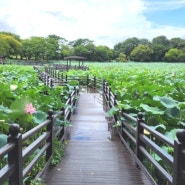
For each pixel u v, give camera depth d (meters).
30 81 14.18
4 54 65.25
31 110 5.04
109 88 11.09
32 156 4.42
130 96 8.39
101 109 11.77
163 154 3.49
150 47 77.56
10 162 3.04
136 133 5.00
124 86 11.55
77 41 88.12
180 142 2.99
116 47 88.44
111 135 7.46
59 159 5.39
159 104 6.38
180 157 2.98
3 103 6.68
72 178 4.55
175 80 13.66
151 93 7.43
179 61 73.44
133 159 5.38
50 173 4.75
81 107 12.27
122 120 6.48
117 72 24.42
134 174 4.75
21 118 5.18
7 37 70.06
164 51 76.69
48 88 9.74
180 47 78.75
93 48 71.69
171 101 6.13
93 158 5.56
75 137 7.24
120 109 6.90
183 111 5.77
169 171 4.43
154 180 4.20
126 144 6.10
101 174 4.74
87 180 4.48
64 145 6.45
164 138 3.50
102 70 28.44
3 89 6.75
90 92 18.72
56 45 73.31
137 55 76.75
